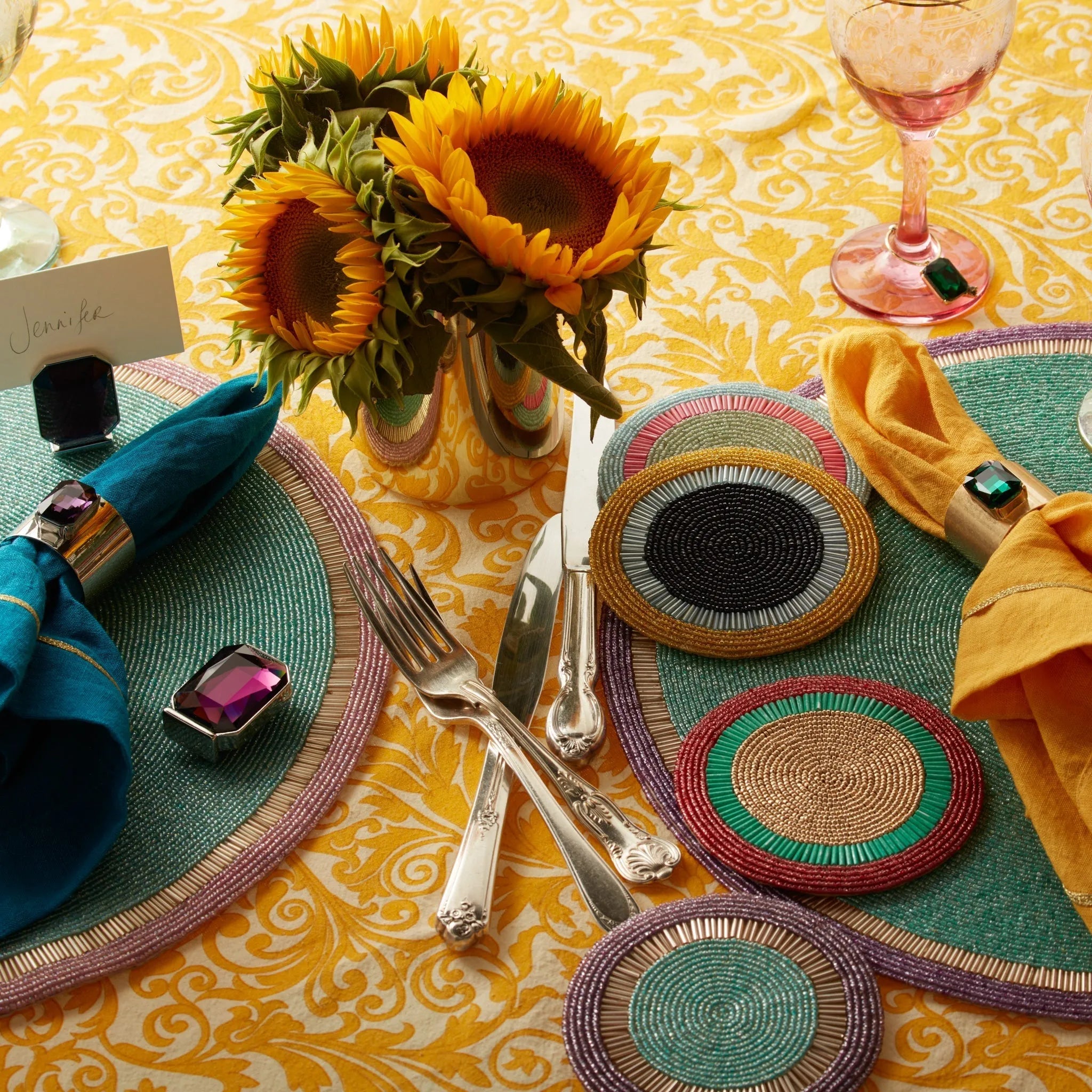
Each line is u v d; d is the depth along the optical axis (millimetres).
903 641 707
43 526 706
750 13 1147
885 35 762
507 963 608
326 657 729
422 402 744
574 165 659
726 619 710
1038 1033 569
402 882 642
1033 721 616
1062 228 952
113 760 654
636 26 1148
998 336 860
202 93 1116
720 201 1000
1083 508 640
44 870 636
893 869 607
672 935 593
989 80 800
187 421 794
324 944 622
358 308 617
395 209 611
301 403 653
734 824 629
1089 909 567
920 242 926
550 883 634
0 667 632
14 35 873
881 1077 561
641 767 667
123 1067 588
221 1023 598
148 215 1024
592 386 647
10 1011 602
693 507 751
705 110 1070
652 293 939
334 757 685
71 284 766
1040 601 614
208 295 962
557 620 742
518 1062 577
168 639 741
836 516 744
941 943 593
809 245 963
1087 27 1088
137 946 617
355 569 771
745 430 811
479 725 678
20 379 795
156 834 656
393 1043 587
